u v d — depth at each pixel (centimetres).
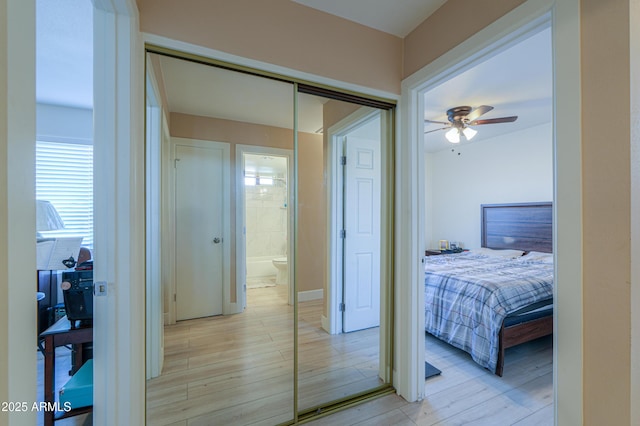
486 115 350
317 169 217
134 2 119
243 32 150
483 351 222
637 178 91
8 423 41
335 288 224
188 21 138
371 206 223
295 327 203
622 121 91
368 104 196
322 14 170
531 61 223
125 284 118
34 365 46
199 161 200
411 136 187
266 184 208
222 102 191
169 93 181
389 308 204
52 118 297
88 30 185
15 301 42
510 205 425
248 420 169
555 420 109
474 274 275
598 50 97
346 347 221
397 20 178
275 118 196
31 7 45
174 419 171
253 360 202
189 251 198
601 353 96
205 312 203
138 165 126
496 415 172
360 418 169
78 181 304
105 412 117
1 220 40
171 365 188
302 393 192
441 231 539
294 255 207
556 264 108
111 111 117
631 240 90
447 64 161
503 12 132
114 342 117
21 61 43
